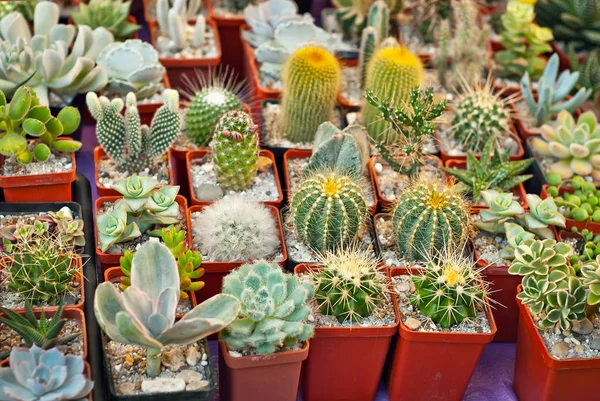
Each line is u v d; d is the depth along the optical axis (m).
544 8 0.94
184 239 0.68
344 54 0.91
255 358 0.59
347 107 0.85
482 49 0.88
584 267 0.64
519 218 0.70
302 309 0.60
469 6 0.87
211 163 0.76
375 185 0.75
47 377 0.54
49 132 0.70
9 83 0.77
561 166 0.78
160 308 0.57
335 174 0.68
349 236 0.68
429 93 0.70
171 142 0.73
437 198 0.66
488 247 0.70
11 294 0.63
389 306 0.64
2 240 0.64
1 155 0.71
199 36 0.89
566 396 0.64
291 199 0.69
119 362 0.60
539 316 0.65
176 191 0.68
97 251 0.66
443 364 0.64
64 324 0.61
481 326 0.63
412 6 0.95
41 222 0.65
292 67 0.77
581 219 0.72
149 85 0.82
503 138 0.82
